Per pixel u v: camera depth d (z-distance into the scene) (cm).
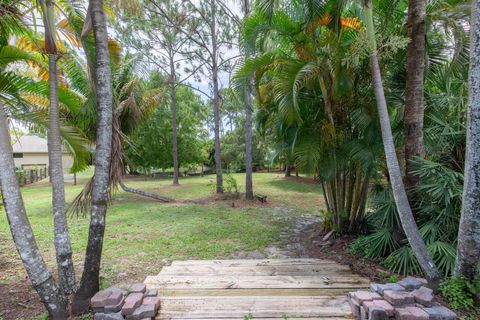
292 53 455
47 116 363
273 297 277
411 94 351
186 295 284
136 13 356
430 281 271
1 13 286
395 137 407
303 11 374
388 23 383
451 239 321
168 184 1512
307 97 455
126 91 765
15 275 353
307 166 407
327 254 439
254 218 707
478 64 247
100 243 257
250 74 424
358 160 405
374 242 386
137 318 226
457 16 346
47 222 654
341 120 452
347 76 389
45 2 254
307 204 907
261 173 2150
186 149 1903
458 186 311
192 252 455
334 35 383
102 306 226
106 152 258
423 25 340
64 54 301
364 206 488
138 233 562
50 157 264
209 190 1234
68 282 266
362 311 234
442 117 386
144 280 328
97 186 255
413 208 351
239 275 339
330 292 290
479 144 252
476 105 251
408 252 336
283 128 465
